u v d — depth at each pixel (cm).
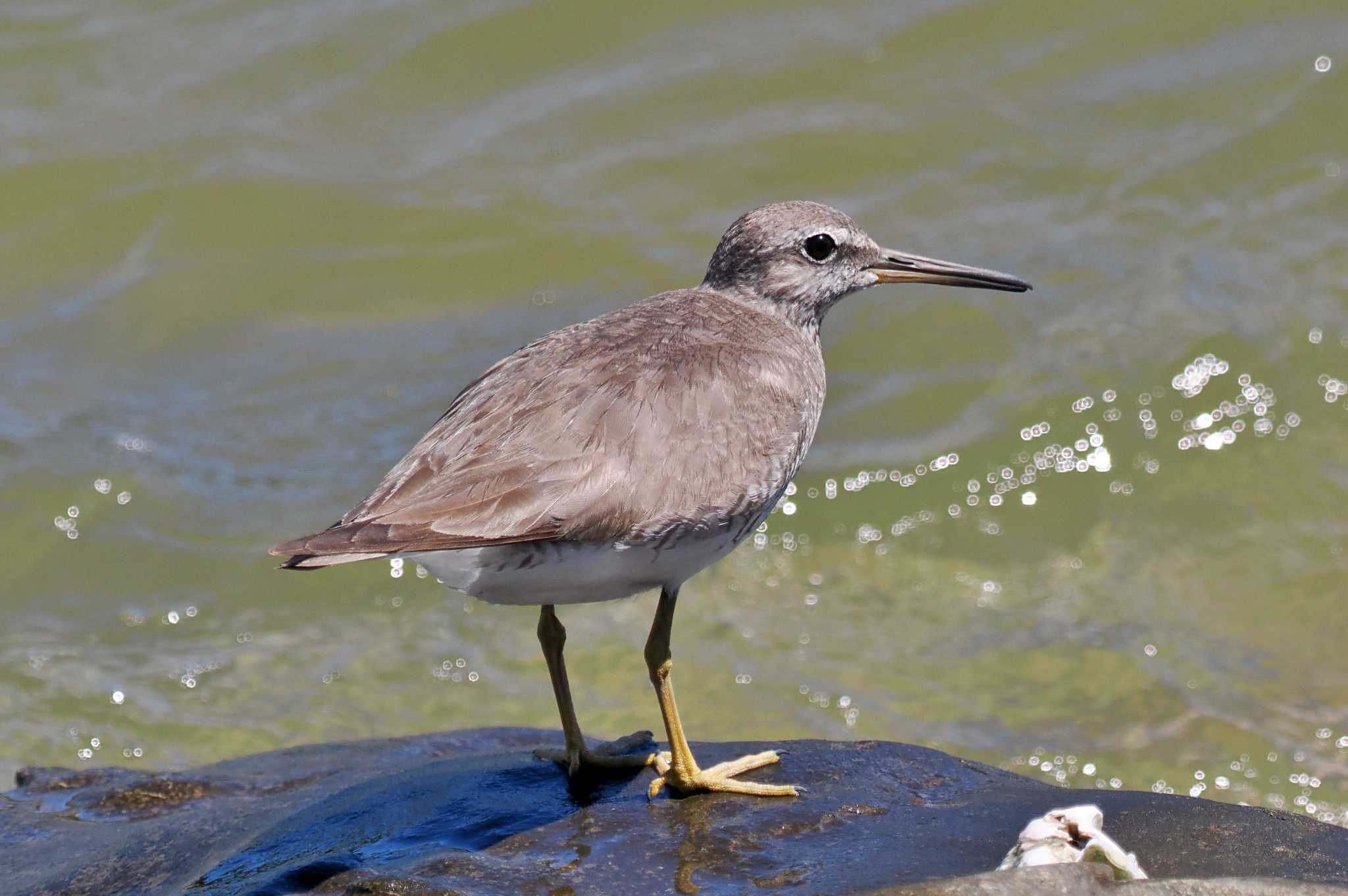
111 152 2058
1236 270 1764
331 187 2005
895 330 1761
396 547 738
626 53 2220
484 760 926
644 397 825
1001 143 2009
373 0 2325
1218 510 1517
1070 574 1476
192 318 1841
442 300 1848
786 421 870
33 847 888
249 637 1423
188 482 1585
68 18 2327
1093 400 1627
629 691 1357
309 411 1691
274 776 995
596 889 727
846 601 1462
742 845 771
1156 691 1335
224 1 2344
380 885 712
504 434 798
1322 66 2045
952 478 1573
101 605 1452
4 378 1733
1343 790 1218
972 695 1342
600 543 797
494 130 2106
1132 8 2186
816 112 2084
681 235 1916
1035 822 737
